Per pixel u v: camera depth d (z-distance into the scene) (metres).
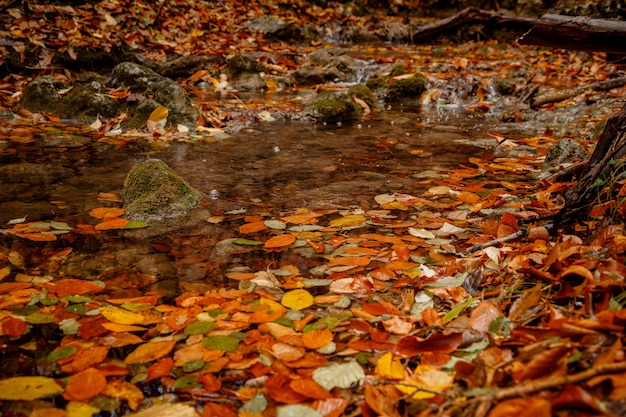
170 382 1.53
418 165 3.87
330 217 2.84
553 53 9.66
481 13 11.40
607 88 6.01
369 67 7.73
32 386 1.47
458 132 4.96
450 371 1.51
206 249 2.45
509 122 5.45
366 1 13.05
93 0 7.99
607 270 1.70
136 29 7.96
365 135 4.78
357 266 2.25
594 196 2.33
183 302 1.95
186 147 4.21
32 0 7.26
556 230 2.35
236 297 2.00
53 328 1.78
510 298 1.83
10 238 2.48
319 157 4.03
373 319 1.85
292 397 1.44
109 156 3.90
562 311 1.61
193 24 9.07
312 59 8.14
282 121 5.25
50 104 5.08
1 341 1.70
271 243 2.46
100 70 6.96
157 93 4.97
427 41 11.63
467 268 2.12
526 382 1.28
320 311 1.92
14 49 6.30
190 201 2.98
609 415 1.04
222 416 1.37
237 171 3.64
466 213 2.84
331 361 1.63
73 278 2.15
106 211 2.84
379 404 1.34
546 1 12.38
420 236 2.55
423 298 1.96
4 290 2.01
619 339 1.30
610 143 2.41
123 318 1.82
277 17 10.26
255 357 1.63
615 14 9.80
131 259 2.33
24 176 3.40
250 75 7.11
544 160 3.91
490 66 8.12
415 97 6.50
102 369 1.57
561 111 5.55
